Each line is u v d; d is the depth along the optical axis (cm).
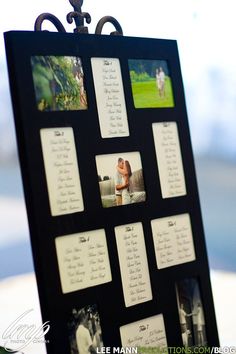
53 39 97
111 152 104
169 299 110
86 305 97
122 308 102
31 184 92
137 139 108
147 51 112
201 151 267
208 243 255
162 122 113
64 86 98
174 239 112
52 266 93
